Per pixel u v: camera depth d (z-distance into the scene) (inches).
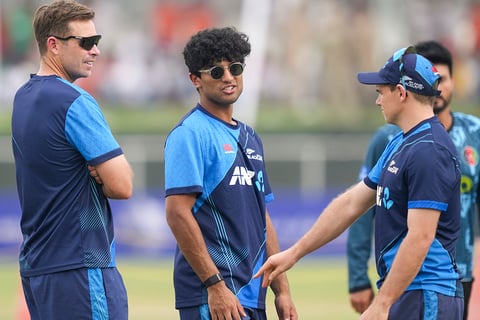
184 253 655.1
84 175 649.6
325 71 2630.4
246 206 680.4
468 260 770.8
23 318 1413.6
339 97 2625.5
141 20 2694.4
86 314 637.9
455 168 615.8
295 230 2198.6
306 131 2571.4
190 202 655.8
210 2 2701.8
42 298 649.0
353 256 842.2
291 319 706.8
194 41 673.0
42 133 641.0
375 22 2667.3
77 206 643.5
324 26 2647.6
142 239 2192.4
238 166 676.7
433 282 623.5
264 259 700.0
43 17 662.5
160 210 2201.0
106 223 657.6
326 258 2149.4
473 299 1362.0
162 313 1449.3
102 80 2618.1
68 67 667.4
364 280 839.7
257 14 2677.2
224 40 666.2
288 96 2630.4
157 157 2497.5
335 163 2539.4
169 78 2642.7
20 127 652.7
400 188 621.0
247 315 671.1
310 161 2534.5
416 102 629.6
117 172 643.5
